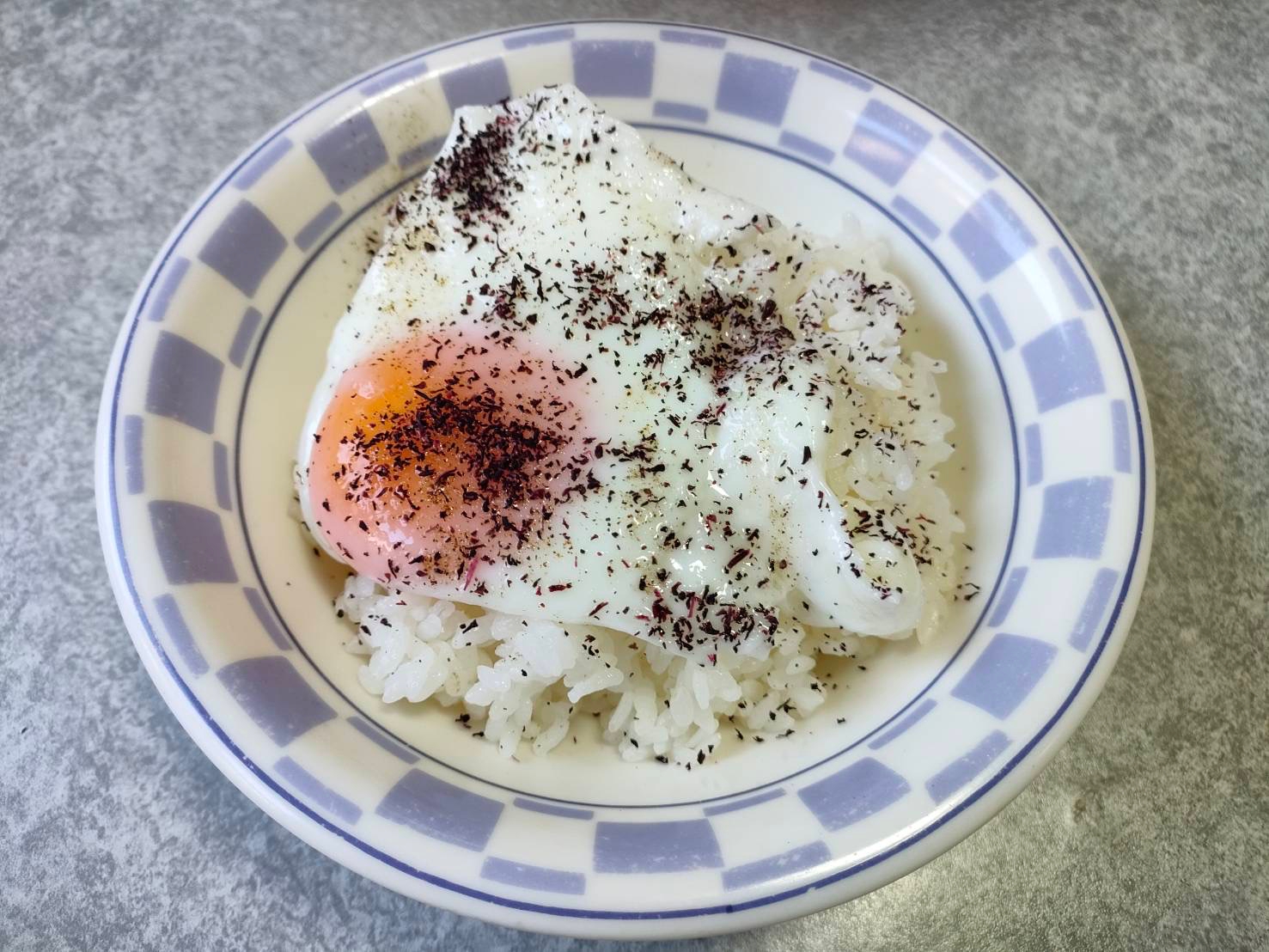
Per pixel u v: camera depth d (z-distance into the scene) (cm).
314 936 17
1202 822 18
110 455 15
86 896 17
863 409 18
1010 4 26
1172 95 25
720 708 17
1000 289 18
